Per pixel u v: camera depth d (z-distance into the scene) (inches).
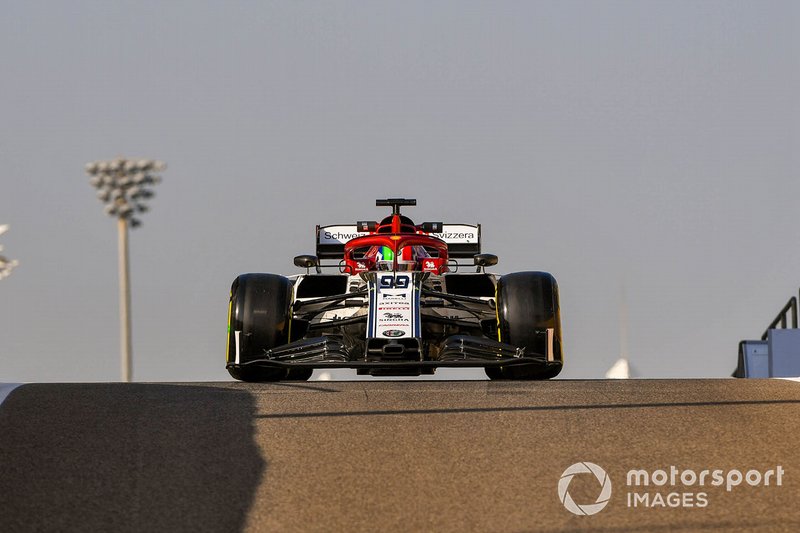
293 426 1016.2
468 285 1606.8
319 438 976.3
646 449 944.9
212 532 768.9
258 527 776.3
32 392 1180.5
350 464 905.5
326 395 1163.9
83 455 928.9
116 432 996.6
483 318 1539.1
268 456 926.4
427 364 1307.8
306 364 1321.4
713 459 920.3
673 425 1018.7
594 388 1214.9
